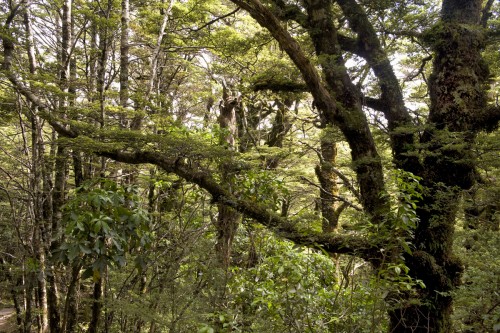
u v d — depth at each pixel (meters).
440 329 5.36
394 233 4.11
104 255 3.54
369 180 5.88
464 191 5.40
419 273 5.46
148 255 4.33
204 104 12.35
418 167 5.92
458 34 5.97
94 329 4.88
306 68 5.55
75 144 4.93
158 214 5.59
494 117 5.75
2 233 8.05
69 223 3.51
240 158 6.21
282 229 5.29
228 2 10.05
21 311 7.98
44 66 6.80
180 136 5.21
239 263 6.27
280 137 11.23
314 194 9.52
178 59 10.02
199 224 5.50
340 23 6.90
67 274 6.50
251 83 7.38
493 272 4.21
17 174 7.04
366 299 4.10
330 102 5.85
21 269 6.66
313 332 4.13
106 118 5.92
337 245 5.29
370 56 6.39
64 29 6.43
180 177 5.80
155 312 4.11
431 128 5.58
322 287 5.37
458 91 5.86
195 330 3.96
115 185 4.00
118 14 7.53
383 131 6.54
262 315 4.18
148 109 6.76
